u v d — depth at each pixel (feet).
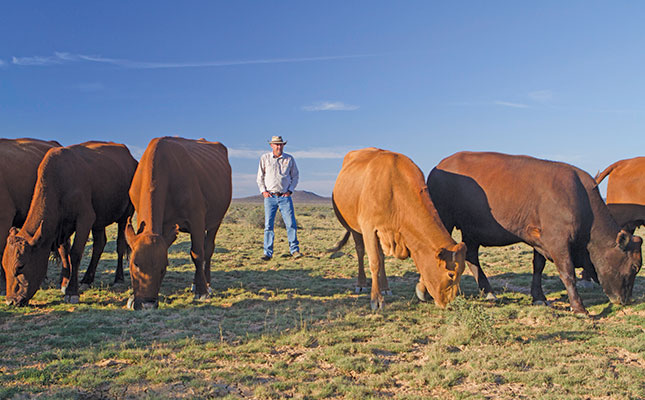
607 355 17.26
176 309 24.45
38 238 24.32
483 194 24.67
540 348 17.70
